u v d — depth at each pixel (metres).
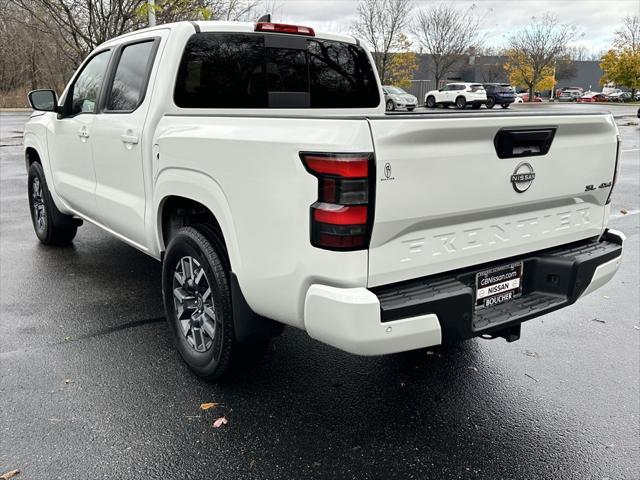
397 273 2.54
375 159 2.32
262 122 2.70
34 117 6.02
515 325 2.96
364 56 4.67
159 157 3.44
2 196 9.00
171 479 2.58
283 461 2.71
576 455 2.79
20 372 3.48
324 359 3.71
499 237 2.89
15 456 2.71
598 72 87.88
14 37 35.78
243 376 3.48
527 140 2.83
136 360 3.66
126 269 5.46
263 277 2.74
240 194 2.78
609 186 3.37
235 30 3.87
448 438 2.91
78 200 4.93
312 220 2.43
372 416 3.09
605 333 4.20
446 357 3.77
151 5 10.40
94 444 2.81
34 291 4.86
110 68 4.29
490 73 62.94
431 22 47.41
